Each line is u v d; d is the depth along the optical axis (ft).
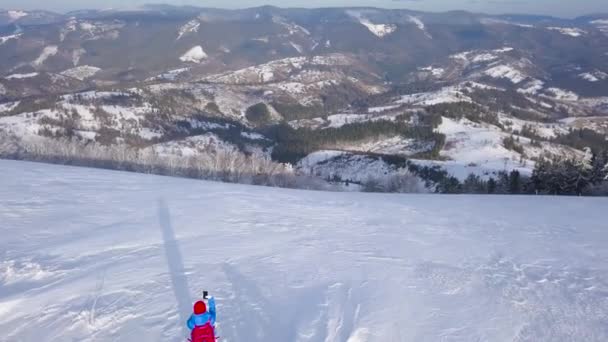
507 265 33.01
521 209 57.77
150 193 58.08
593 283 29.76
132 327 21.89
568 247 38.75
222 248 34.42
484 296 26.71
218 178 167.12
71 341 20.84
